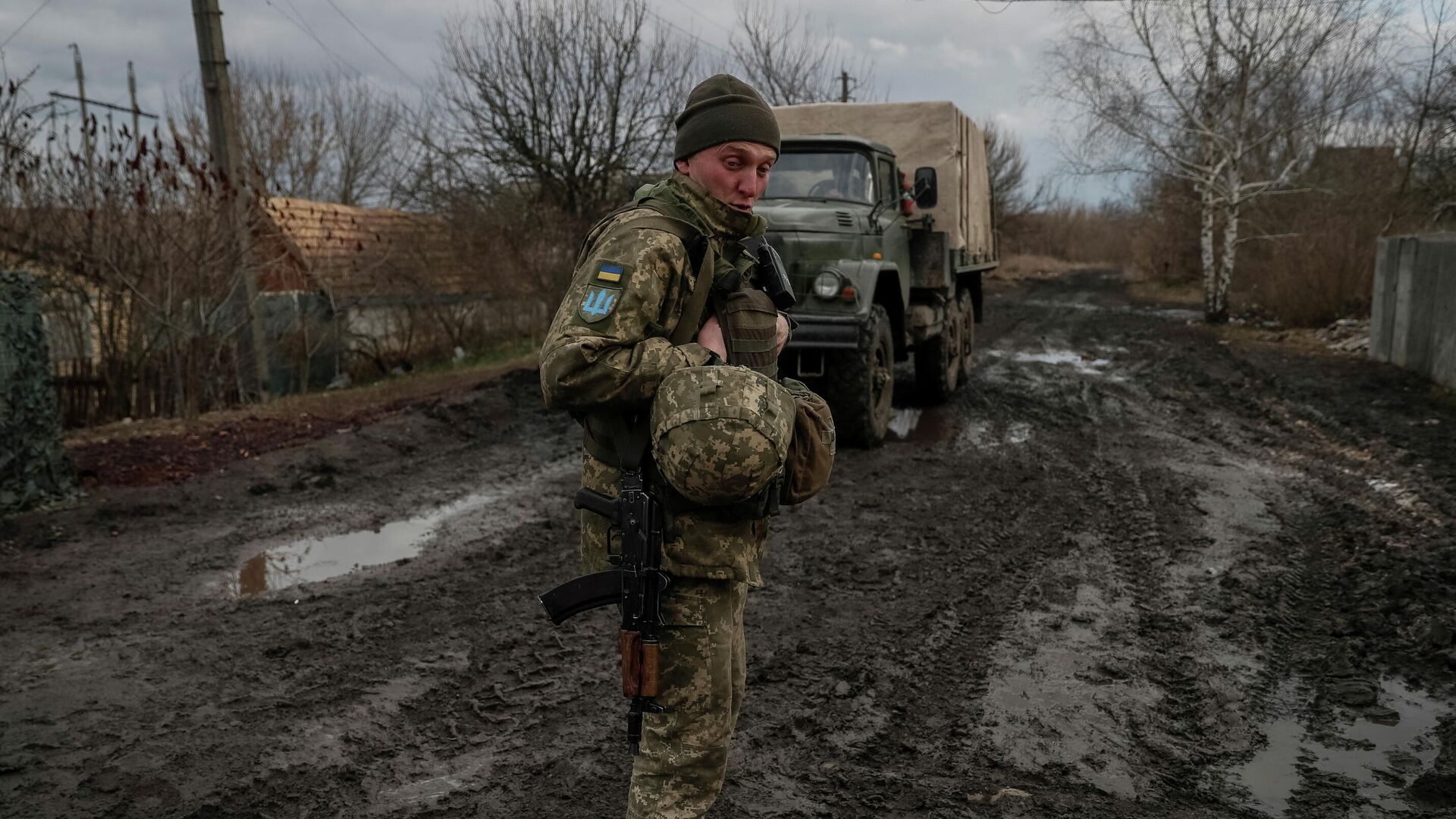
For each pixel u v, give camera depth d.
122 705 3.13
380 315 13.91
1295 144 17.48
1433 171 15.48
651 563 1.72
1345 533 4.80
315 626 3.81
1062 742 2.87
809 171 7.55
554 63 18.02
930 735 2.91
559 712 3.08
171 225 8.32
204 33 9.38
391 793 2.62
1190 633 3.66
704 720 1.79
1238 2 15.54
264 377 9.76
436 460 6.93
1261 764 2.74
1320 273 15.33
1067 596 4.07
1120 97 16.47
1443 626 3.49
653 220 1.72
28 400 5.43
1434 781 2.57
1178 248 27.75
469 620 3.88
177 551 4.83
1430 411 7.96
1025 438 7.39
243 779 2.69
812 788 2.61
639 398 1.65
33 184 7.91
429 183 18.34
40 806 2.55
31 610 4.00
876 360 7.07
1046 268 42.72
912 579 4.30
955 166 8.63
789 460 1.81
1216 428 7.73
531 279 14.99
